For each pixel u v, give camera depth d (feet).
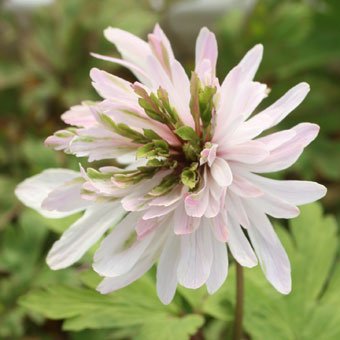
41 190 0.50
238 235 0.46
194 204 0.45
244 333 0.58
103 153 0.47
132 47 0.50
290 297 0.55
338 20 0.89
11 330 0.69
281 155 0.46
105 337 0.66
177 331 0.53
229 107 0.47
